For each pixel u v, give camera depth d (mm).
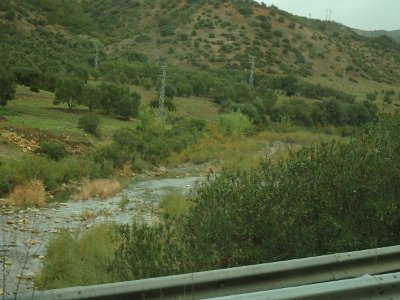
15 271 8883
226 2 152750
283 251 6023
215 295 4254
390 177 6906
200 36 136000
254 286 4402
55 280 8203
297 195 6527
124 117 58312
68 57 102750
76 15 148625
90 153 34750
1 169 22562
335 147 7477
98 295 3840
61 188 24438
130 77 93000
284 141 49969
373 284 3928
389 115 8281
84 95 56750
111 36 145125
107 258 8016
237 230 6102
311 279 4668
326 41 149750
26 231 13164
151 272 5695
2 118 40500
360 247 6199
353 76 133125
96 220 15758
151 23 151250
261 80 102938
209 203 6695
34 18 126125
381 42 175000
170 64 121375
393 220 6535
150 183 27594
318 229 6230
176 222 6969
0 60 67312
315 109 68125
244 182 6898
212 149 41656
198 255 5805
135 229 6555
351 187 6598
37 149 33469
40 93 64438
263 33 140000
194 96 86562
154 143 38688
